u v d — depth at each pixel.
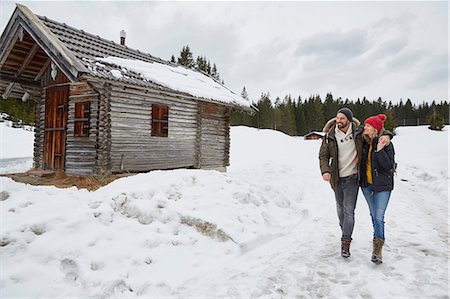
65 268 3.43
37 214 4.07
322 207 7.60
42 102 10.85
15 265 3.29
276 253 4.45
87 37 10.80
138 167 9.97
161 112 10.97
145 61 12.10
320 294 3.28
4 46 9.26
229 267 3.96
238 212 5.28
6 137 31.56
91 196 5.14
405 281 3.50
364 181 4.23
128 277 3.52
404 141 36.44
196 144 12.28
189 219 4.78
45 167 10.48
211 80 15.28
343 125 4.28
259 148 29.45
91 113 9.22
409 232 5.38
